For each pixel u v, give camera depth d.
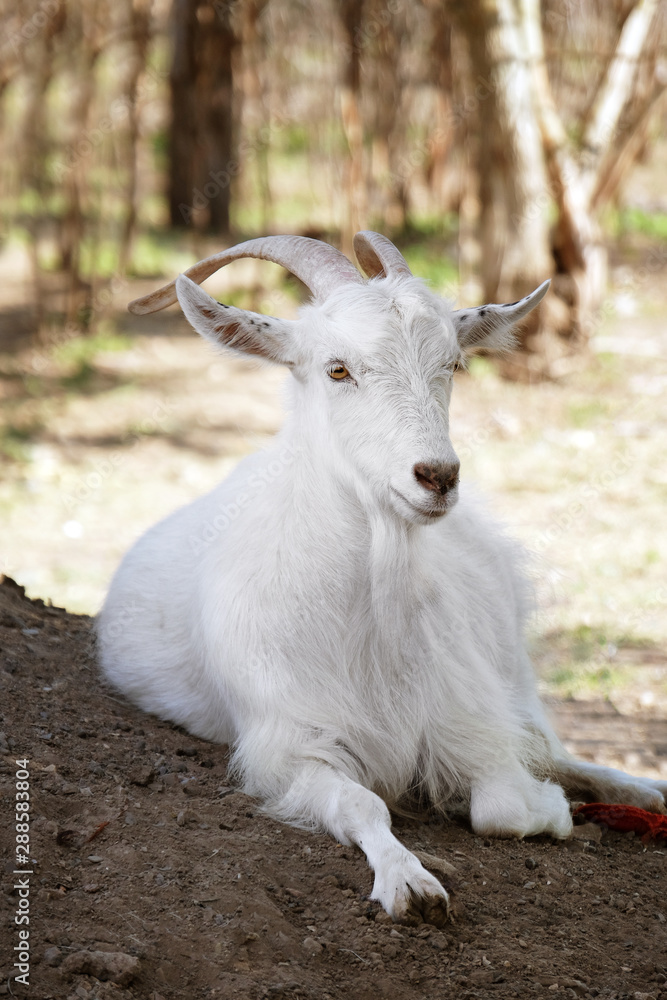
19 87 19.19
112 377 13.09
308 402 3.94
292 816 3.72
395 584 3.83
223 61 18.80
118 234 18.33
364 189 17.50
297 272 4.12
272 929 3.10
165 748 4.20
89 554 8.30
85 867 3.23
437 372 3.78
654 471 10.12
